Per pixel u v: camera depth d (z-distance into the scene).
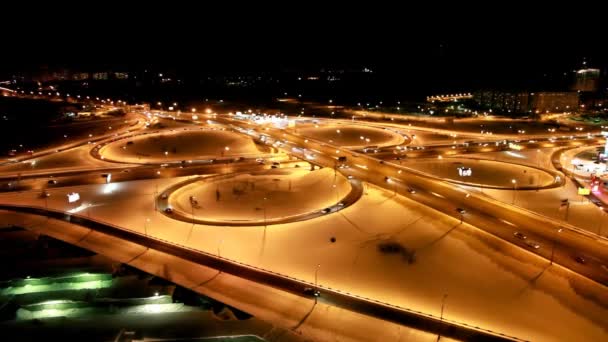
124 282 57.69
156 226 80.50
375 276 63.34
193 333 44.38
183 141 155.12
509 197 96.25
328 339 48.00
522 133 177.25
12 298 52.59
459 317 53.78
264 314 52.25
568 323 52.78
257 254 69.75
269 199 96.38
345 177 110.06
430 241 74.12
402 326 50.88
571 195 98.38
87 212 87.75
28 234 76.38
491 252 70.00
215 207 92.00
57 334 43.91
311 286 59.31
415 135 170.25
